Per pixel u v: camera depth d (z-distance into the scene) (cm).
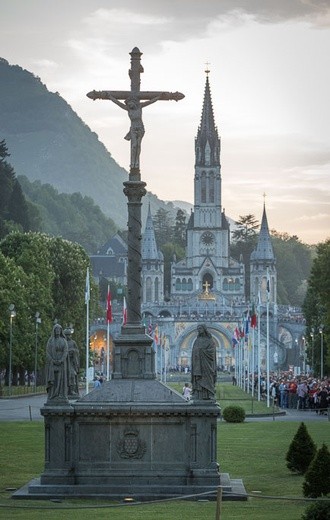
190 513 3725
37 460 5375
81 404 4272
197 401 4262
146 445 4253
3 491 4325
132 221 4522
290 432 7244
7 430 7094
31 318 14962
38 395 13775
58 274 16862
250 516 3628
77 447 4253
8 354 13700
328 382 11869
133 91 4612
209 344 4300
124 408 4234
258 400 13250
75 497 4125
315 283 13450
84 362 17225
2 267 14000
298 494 4231
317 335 18412
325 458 3869
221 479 4450
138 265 4506
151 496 4134
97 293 18238
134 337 4425
